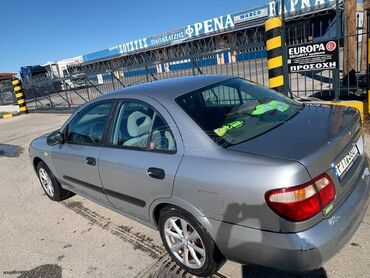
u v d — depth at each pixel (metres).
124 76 11.42
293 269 2.10
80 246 3.59
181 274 2.87
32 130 11.93
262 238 2.16
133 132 3.12
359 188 2.52
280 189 2.04
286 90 6.58
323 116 2.79
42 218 4.42
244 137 2.52
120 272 3.05
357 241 2.91
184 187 2.52
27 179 6.24
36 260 3.45
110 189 3.44
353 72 8.07
